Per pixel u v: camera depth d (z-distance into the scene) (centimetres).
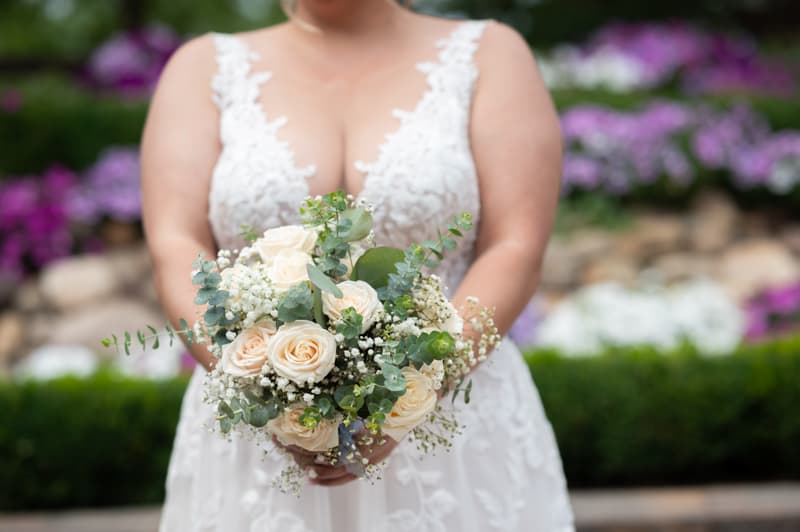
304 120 263
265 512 246
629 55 1005
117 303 743
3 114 849
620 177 842
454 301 241
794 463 490
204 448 258
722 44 1050
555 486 270
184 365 573
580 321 624
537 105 265
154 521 463
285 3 279
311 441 203
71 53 1252
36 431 486
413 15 280
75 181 850
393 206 252
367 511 244
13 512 492
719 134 858
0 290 759
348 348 200
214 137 267
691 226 823
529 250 251
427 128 258
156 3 1312
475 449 254
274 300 200
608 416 485
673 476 497
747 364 483
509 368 266
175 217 255
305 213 217
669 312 633
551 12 1323
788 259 773
